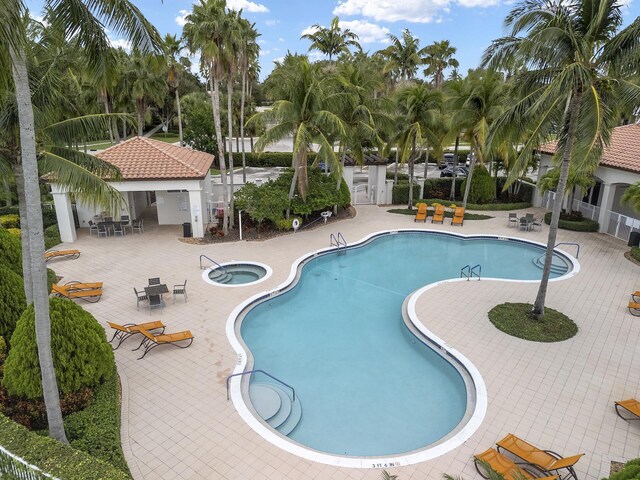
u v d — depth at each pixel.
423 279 19.61
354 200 33.09
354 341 14.30
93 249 21.69
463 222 27.53
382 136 34.50
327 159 23.34
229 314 15.20
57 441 7.68
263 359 13.17
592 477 8.48
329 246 22.78
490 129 14.00
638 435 9.60
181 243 22.73
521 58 12.65
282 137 23.95
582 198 28.56
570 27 11.79
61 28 8.76
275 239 23.75
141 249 21.78
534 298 16.59
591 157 13.17
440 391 11.77
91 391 9.93
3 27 6.12
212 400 10.72
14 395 9.62
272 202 23.34
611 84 12.23
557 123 13.20
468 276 19.77
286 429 10.22
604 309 15.68
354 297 17.67
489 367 12.12
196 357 12.58
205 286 17.52
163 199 25.53
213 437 9.48
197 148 43.94
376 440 9.97
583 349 13.05
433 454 8.98
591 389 11.19
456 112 26.30
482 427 9.80
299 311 16.41
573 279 18.36
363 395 11.56
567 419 10.09
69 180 9.55
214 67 21.08
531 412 10.31
